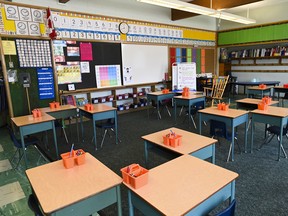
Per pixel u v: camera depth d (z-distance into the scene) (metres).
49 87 5.31
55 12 5.23
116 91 6.82
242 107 4.33
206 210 1.35
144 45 7.11
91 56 5.96
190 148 2.07
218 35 9.59
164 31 7.63
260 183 2.62
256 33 8.45
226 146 3.82
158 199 1.29
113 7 6.29
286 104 7.08
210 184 1.44
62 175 1.61
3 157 3.76
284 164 3.09
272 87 6.25
